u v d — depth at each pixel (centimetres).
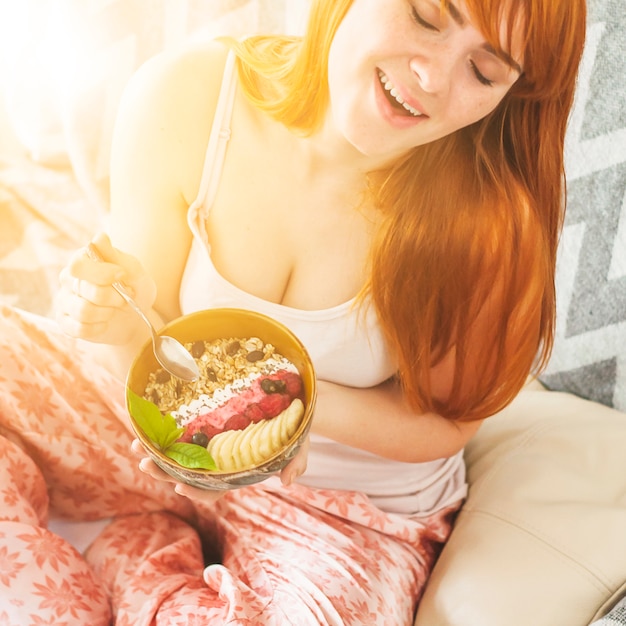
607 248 111
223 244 98
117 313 86
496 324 99
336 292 98
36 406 104
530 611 97
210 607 92
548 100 83
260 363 77
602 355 118
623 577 98
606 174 107
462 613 99
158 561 100
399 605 99
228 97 94
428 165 91
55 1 117
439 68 75
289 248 97
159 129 96
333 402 101
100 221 128
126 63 118
